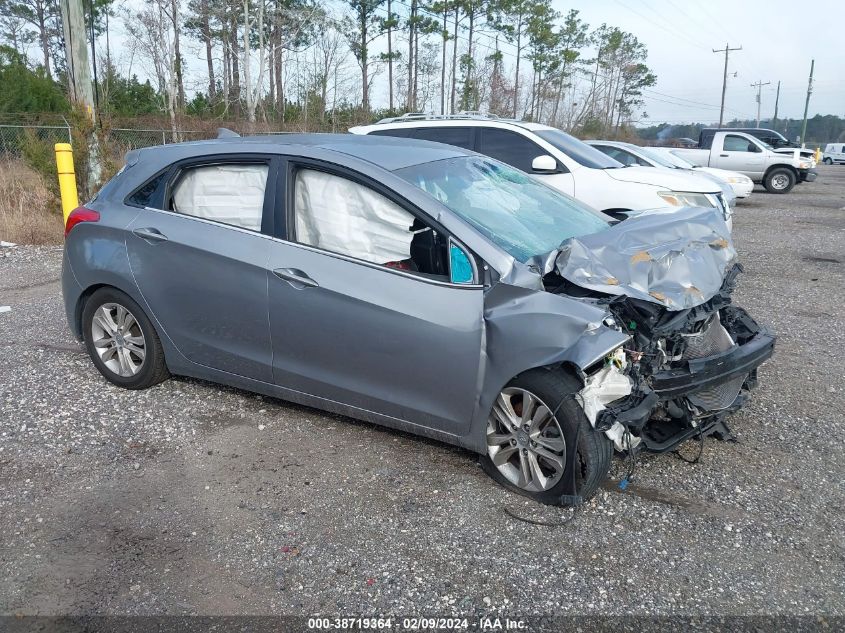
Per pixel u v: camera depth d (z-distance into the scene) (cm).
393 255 380
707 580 300
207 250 429
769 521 343
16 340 607
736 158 2264
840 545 325
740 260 1030
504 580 300
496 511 351
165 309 457
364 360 387
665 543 325
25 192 1195
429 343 364
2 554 317
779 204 1900
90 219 482
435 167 422
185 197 452
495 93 4291
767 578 302
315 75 3872
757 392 505
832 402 488
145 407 468
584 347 318
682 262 363
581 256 354
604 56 6256
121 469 391
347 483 377
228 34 4419
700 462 401
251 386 443
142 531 335
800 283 872
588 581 299
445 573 304
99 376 522
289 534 332
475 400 362
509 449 364
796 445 423
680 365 356
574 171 845
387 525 339
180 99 3841
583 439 335
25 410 462
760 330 415
